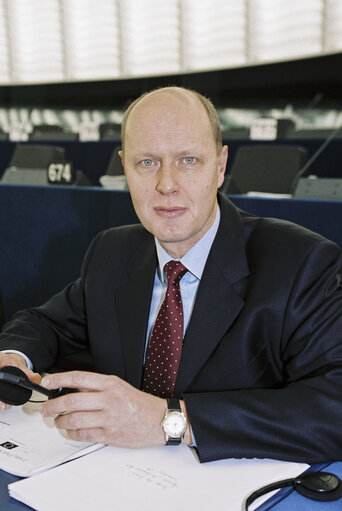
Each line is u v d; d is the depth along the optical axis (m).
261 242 1.12
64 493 0.74
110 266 1.25
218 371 1.03
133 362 1.11
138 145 0.98
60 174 2.72
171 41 6.32
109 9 6.70
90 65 6.96
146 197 1.00
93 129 5.04
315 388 0.93
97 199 2.22
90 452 0.86
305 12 5.20
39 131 5.70
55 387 0.89
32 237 2.42
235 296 1.07
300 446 0.86
